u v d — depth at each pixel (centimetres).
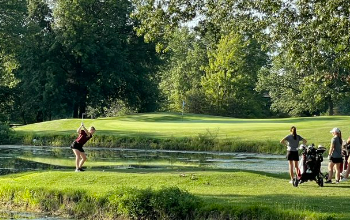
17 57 8144
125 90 8838
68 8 7850
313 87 2502
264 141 4419
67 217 1919
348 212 1619
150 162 3425
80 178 2317
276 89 10088
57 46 8100
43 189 2073
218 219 1677
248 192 2030
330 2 2205
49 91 8038
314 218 1539
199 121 6556
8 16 7256
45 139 5072
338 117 6706
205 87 9269
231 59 9212
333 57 2358
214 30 2627
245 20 2555
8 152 4150
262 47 2578
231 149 4428
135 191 1850
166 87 11588
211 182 2269
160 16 2545
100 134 4953
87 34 7925
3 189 2147
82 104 8644
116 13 8381
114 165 3181
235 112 9131
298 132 4712
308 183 2347
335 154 2355
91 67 8050
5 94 8462
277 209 1628
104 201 1905
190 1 2564
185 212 1750
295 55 2375
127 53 8406
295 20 2431
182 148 4594
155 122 6344
